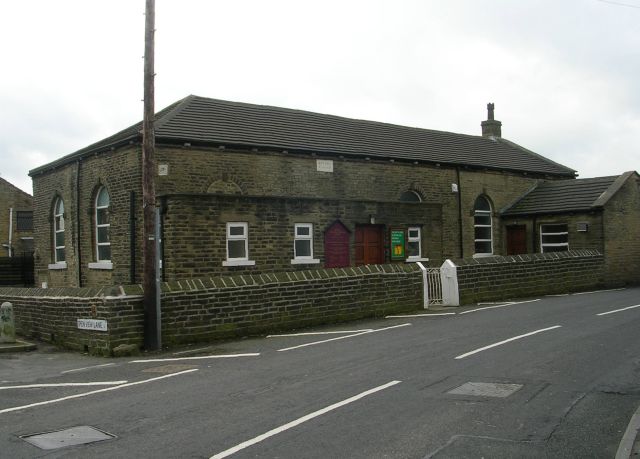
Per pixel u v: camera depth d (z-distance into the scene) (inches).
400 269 667.4
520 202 1091.9
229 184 750.5
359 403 283.7
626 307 614.2
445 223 995.9
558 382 312.2
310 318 581.3
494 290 746.8
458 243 1011.3
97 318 476.4
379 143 959.6
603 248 919.0
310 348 452.8
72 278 834.2
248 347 475.8
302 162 817.5
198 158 726.5
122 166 721.0
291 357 418.3
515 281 773.9
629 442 220.5
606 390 295.3
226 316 526.6
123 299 474.9
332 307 598.9
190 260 626.5
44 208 916.6
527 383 312.0
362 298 623.5
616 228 943.7
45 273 915.4
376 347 437.7
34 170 928.9
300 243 711.7
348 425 250.4
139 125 776.3
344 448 222.8
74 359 461.1
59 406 308.0
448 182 1004.6
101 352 470.9
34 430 263.9
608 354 378.3
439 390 303.7
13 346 499.5
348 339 486.6
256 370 377.7
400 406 276.2
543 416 256.7
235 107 880.9
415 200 966.4
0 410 304.0
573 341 424.2
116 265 732.0
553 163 1254.3
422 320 582.2
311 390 314.0
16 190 1530.5
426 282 689.6
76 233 821.2
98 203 789.2
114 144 718.5
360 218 756.0
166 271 627.8
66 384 366.9
